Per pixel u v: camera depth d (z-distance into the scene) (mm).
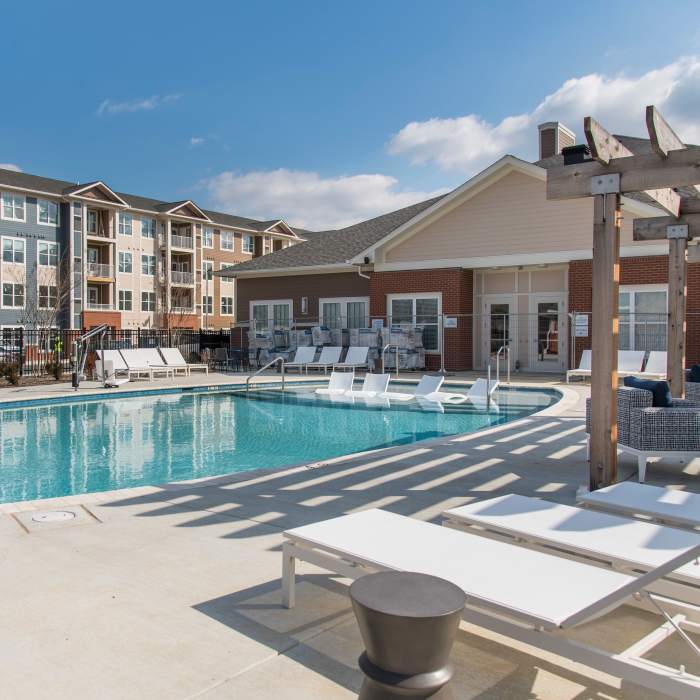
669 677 2102
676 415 5828
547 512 3562
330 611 3109
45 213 41969
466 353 19641
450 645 1713
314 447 9156
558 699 2410
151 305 48812
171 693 2408
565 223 17594
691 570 2865
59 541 4133
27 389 14984
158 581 3473
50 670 2561
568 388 14281
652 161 4809
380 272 20766
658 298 16203
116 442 9570
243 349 22688
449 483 5750
